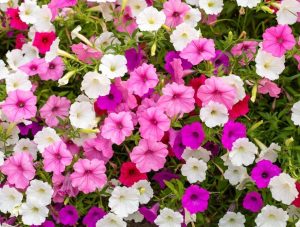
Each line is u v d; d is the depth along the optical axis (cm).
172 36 104
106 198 106
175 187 103
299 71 110
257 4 108
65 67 107
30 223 99
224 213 106
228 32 113
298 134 104
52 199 104
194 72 104
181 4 107
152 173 108
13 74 104
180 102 98
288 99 107
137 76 100
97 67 102
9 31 120
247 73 102
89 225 100
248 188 100
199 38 102
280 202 100
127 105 101
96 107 102
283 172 96
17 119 99
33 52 114
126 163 99
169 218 99
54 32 112
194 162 99
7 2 119
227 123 97
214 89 97
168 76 105
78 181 98
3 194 101
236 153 98
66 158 97
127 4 110
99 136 102
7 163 100
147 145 98
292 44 100
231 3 114
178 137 100
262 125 106
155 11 103
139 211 102
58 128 104
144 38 108
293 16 107
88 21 110
